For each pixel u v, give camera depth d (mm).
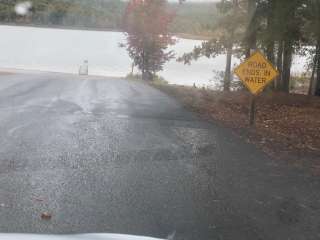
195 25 50312
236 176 7961
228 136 11625
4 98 15922
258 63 13000
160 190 6945
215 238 5258
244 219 5934
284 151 10242
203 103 18453
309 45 24047
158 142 10430
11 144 9305
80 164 8172
